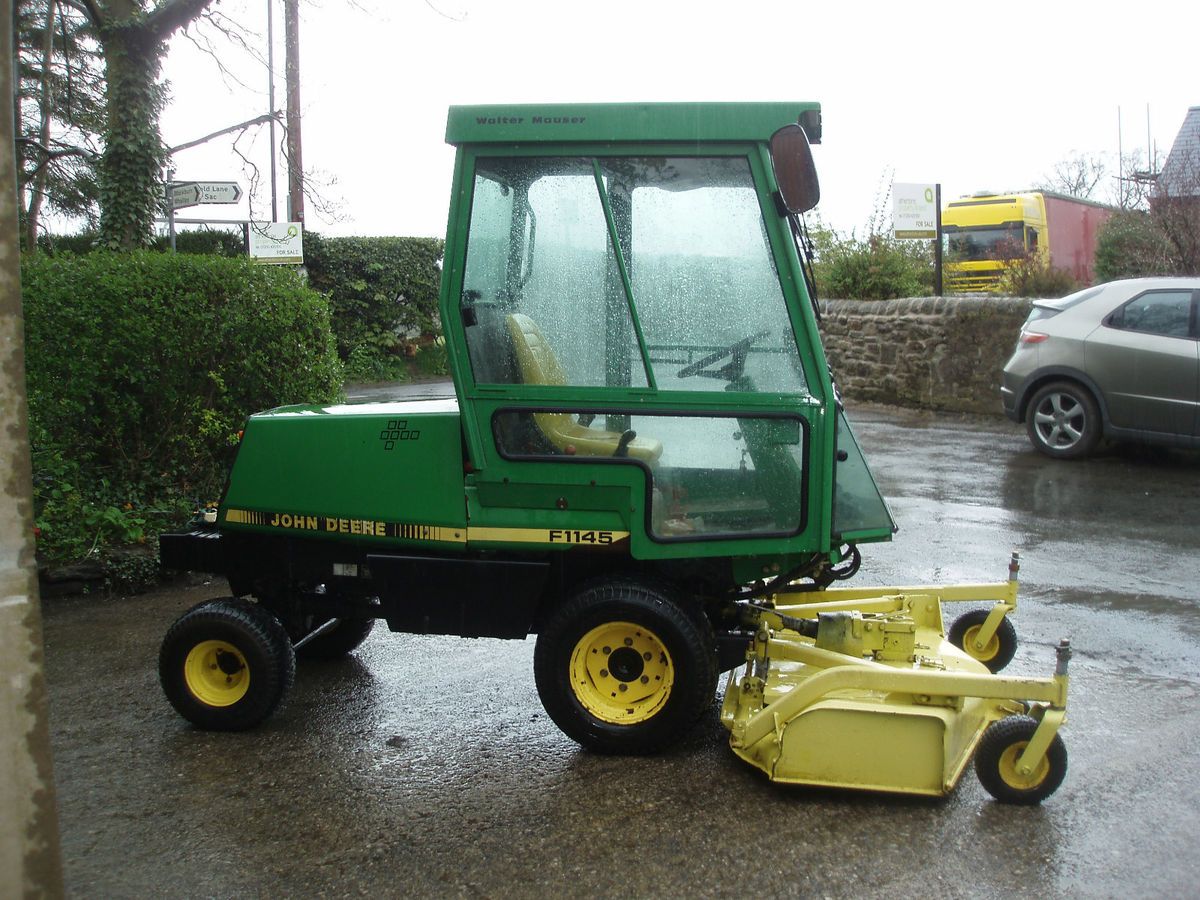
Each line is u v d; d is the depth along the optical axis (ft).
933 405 47.78
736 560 14.49
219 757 14.58
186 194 36.01
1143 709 15.58
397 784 13.62
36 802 7.64
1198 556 24.02
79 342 24.25
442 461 14.46
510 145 13.62
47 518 23.41
